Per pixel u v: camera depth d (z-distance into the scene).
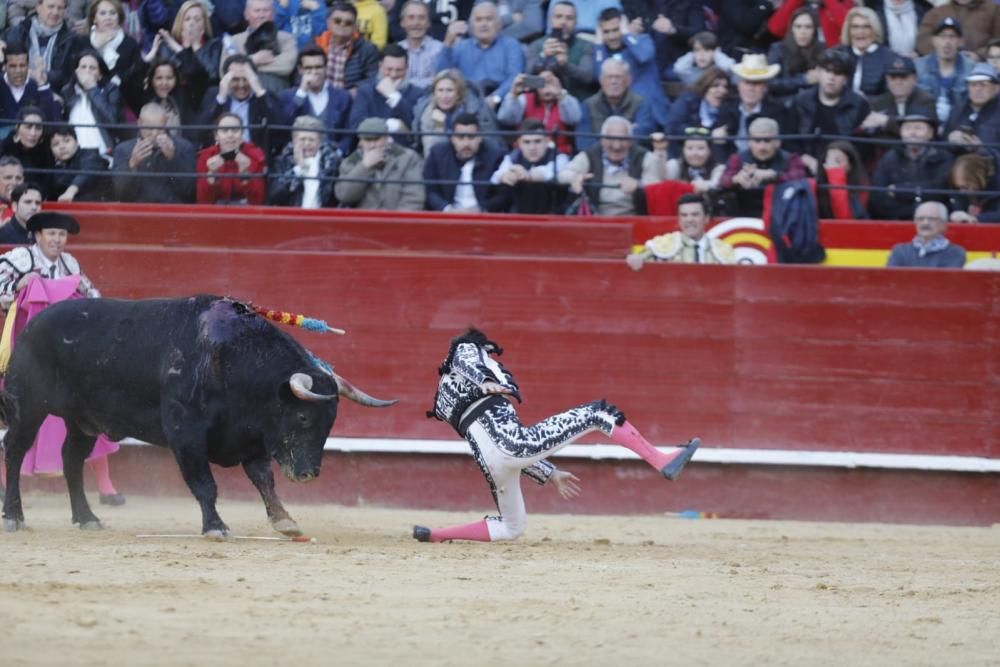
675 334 35.97
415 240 36.16
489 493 35.72
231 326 25.00
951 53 39.38
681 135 38.06
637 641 16.31
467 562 22.59
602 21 38.94
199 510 33.16
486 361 25.62
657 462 24.66
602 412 24.95
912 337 36.00
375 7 40.66
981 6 40.50
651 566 23.05
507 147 37.59
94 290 30.69
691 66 39.81
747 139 35.78
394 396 35.91
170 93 38.59
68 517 30.33
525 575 21.20
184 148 37.53
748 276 35.97
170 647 15.19
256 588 18.98
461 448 35.56
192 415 24.84
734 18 40.88
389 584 19.80
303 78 38.50
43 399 26.25
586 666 15.04
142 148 37.03
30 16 39.84
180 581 19.36
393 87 38.59
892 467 35.66
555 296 36.03
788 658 15.75
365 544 25.38
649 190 36.69
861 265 36.66
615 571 22.14
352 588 19.30
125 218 36.12
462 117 36.72
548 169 36.84
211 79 38.97
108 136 38.41
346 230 36.19
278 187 37.44
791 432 35.88
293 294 35.97
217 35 40.50
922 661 15.81
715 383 35.88
